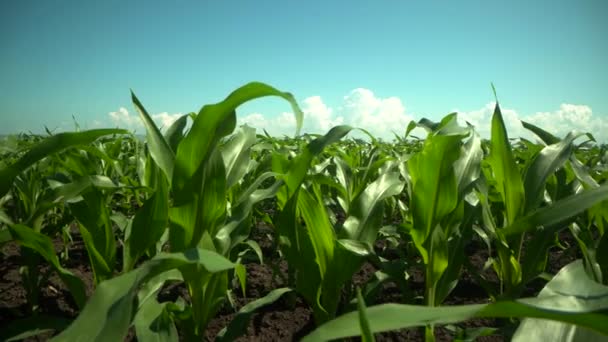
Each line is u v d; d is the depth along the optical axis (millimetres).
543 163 1796
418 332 1952
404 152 5219
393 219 4156
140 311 1271
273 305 2301
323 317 1620
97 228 1485
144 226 1388
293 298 2238
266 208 4070
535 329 762
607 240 1611
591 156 4199
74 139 1191
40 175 2605
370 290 1809
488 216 1896
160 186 1348
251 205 1608
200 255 858
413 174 1673
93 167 2193
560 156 1765
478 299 2391
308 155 1462
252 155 4520
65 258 2918
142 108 1363
